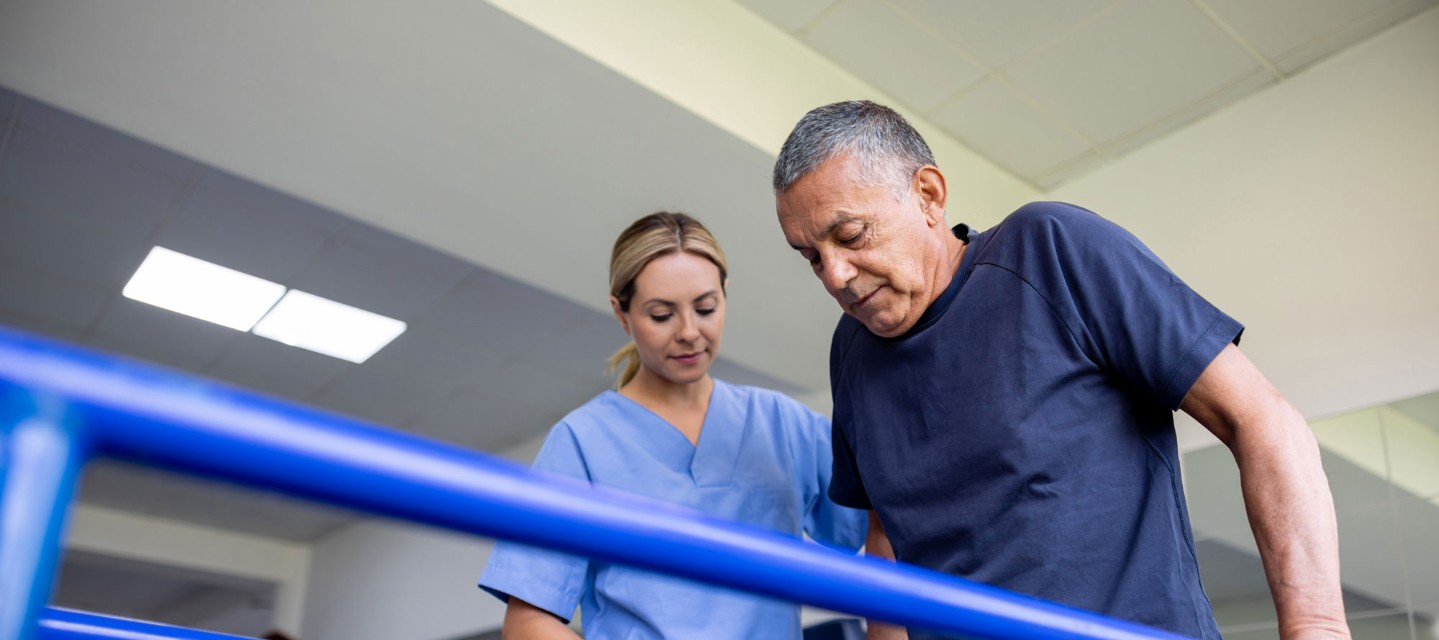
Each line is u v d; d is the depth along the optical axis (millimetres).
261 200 4000
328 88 2938
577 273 3980
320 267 4496
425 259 4398
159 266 4531
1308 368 3432
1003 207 4152
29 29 2691
